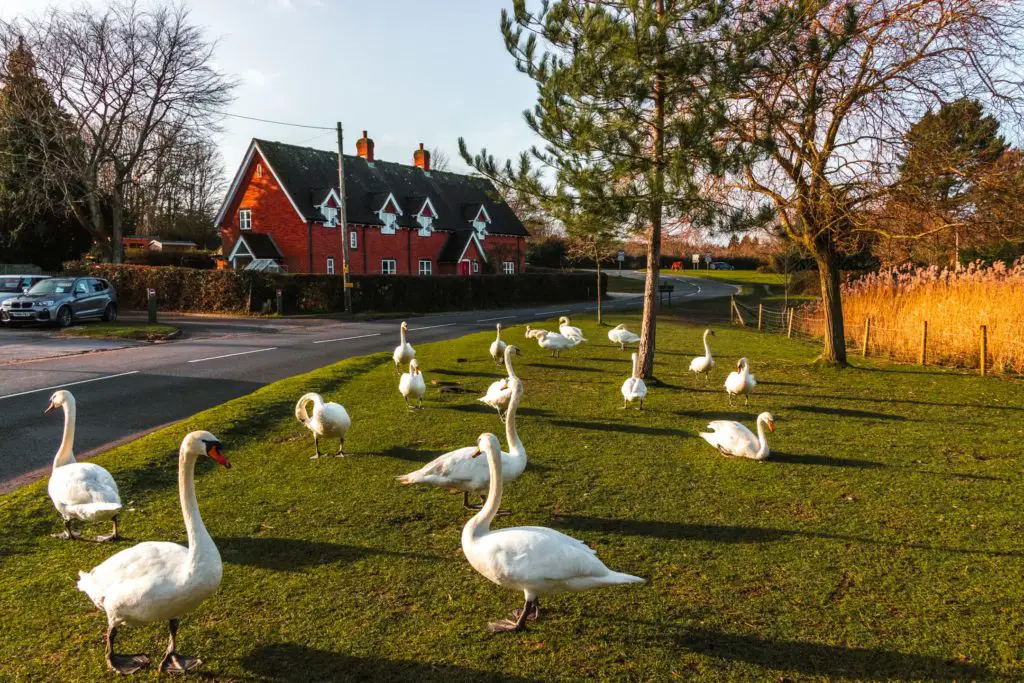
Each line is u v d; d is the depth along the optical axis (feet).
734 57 38.19
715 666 15.12
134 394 43.98
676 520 23.35
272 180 146.10
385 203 159.63
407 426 36.24
